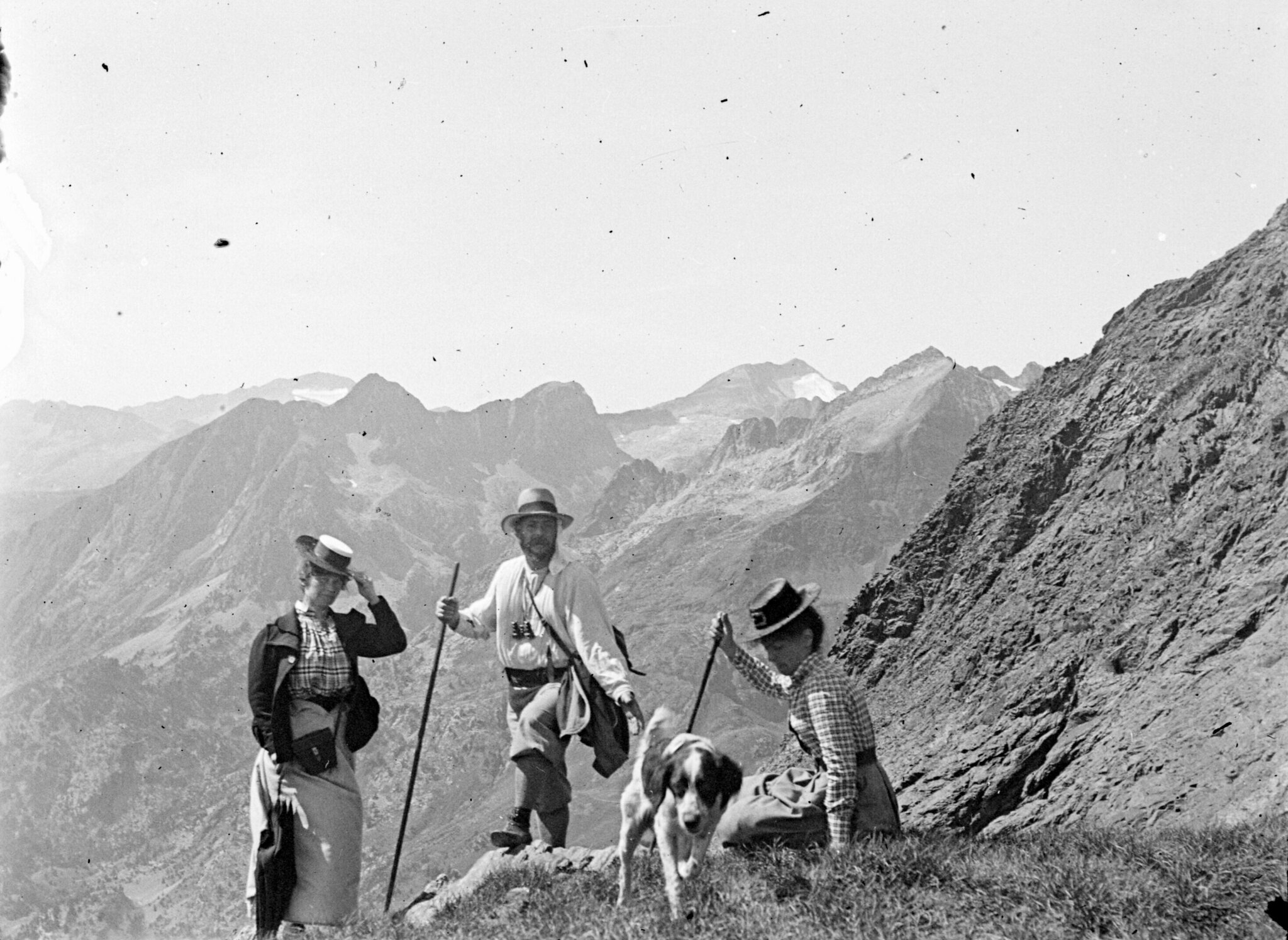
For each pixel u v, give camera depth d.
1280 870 8.02
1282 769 17.83
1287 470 28.59
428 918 9.17
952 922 7.22
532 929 8.00
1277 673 21.02
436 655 10.34
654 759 7.52
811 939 6.91
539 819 10.30
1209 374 39.44
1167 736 21.03
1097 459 42.97
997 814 24.88
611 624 10.15
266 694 9.23
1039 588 37.03
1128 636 27.72
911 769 31.30
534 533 10.12
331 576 9.48
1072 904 7.40
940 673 39.12
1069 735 24.92
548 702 10.12
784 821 8.69
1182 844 8.96
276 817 9.21
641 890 8.34
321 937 9.10
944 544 48.44
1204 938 7.04
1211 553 28.25
